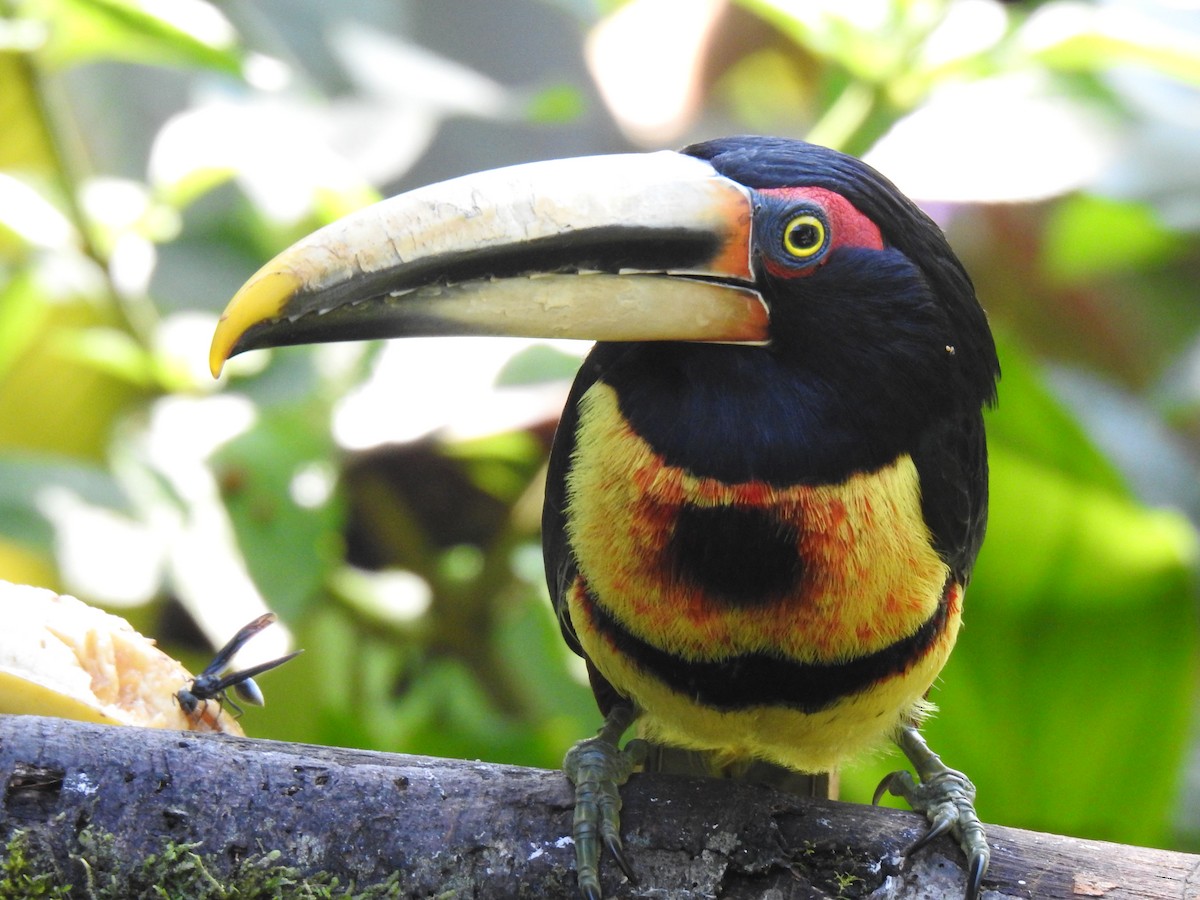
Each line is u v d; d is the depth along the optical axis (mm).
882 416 6180
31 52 9133
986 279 12633
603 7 10586
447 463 9688
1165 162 10102
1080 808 8305
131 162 12391
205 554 8289
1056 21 9070
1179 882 5723
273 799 5648
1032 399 7805
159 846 5531
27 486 8438
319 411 8680
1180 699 8125
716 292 6102
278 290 5805
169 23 8789
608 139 15195
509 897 5758
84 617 6082
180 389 9344
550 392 9172
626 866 5828
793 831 5906
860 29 9172
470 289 5984
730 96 14523
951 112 9367
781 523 6125
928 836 5918
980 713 8305
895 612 6250
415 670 9359
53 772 5516
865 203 6211
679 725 6789
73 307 10344
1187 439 12547
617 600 6359
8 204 9164
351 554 9875
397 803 5742
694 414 6188
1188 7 9633
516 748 8852
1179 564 7895
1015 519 7988
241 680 6184
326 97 11086
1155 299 13273
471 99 9844
